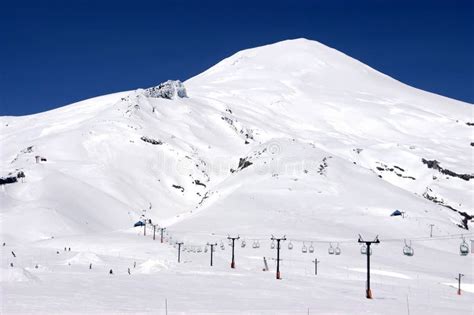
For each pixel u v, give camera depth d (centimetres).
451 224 16975
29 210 17638
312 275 7894
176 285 5612
